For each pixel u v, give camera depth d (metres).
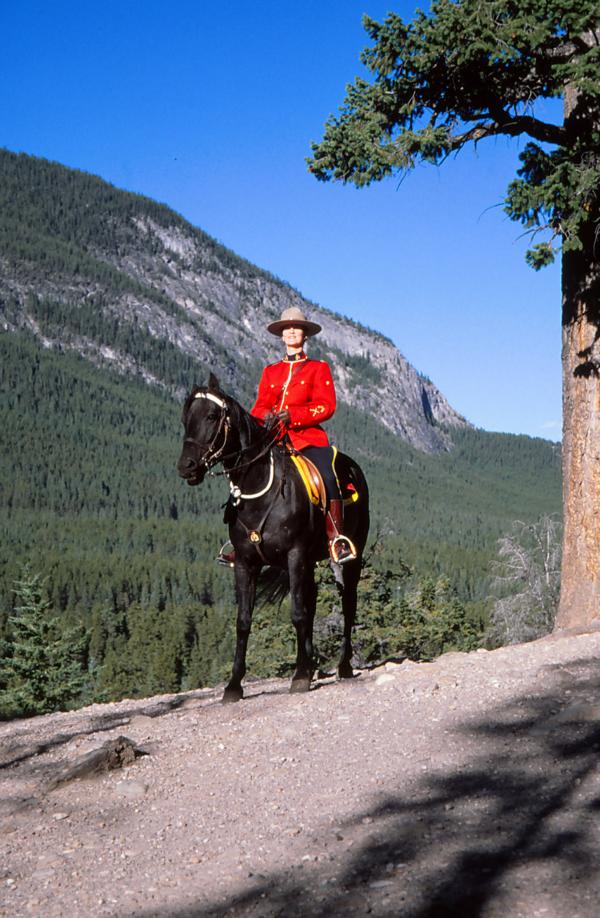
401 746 5.43
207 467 6.82
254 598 7.95
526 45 11.55
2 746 7.48
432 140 11.95
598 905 3.18
